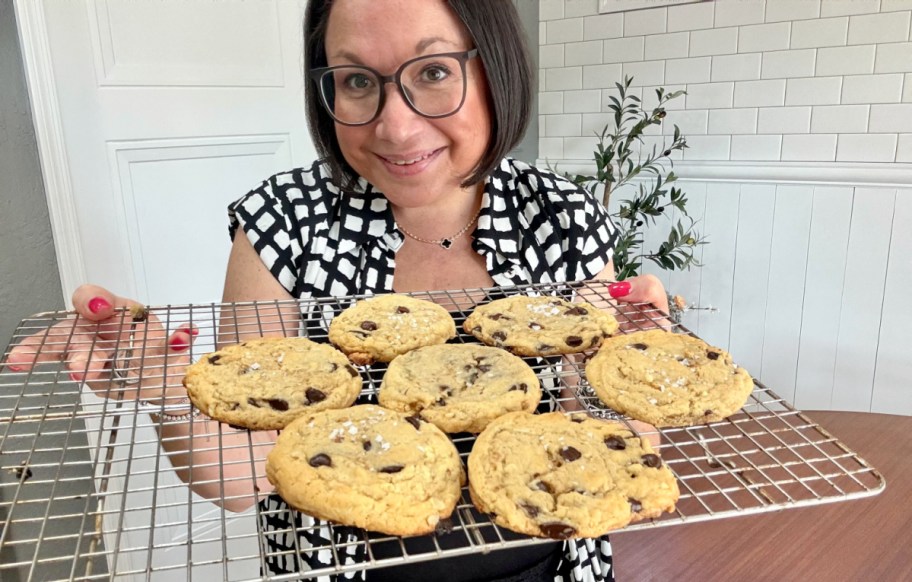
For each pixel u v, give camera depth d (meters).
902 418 1.88
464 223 1.53
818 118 2.94
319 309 1.42
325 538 1.13
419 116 1.21
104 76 2.27
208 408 1.08
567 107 3.67
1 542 0.72
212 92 2.55
